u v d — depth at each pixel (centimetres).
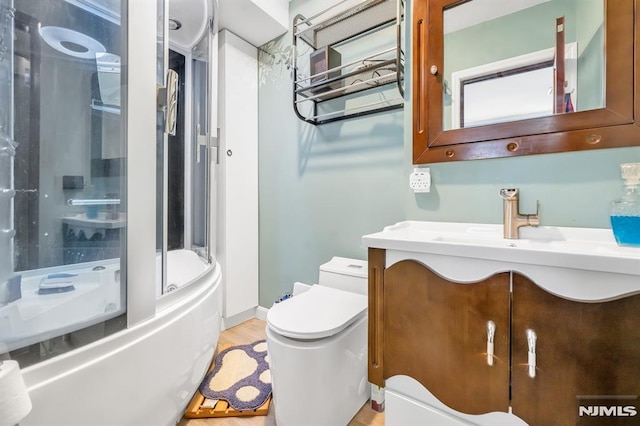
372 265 91
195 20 158
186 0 146
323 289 142
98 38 92
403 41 139
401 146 151
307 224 190
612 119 80
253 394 131
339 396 111
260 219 215
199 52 170
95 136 90
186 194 161
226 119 192
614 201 81
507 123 96
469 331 74
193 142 167
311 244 188
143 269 90
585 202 87
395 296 86
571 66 89
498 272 71
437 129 108
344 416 115
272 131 207
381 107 156
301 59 187
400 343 86
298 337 103
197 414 121
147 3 95
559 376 64
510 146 96
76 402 71
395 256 87
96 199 89
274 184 207
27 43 91
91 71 93
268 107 208
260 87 212
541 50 94
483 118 102
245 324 205
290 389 104
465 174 107
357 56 163
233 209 198
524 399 68
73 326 77
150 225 93
